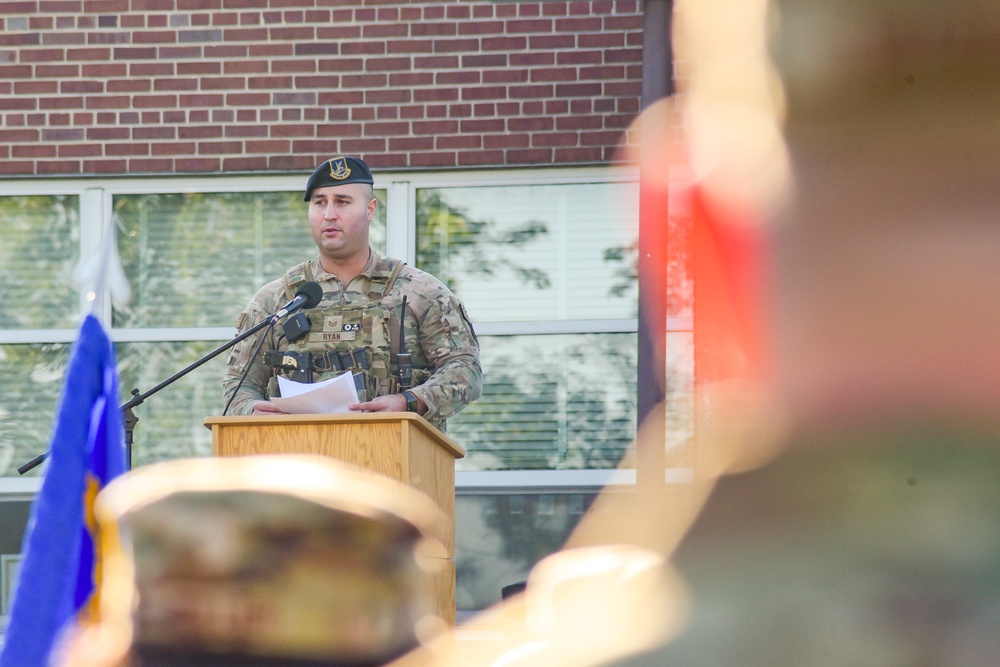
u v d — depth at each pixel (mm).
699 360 1729
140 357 16750
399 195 16672
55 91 17078
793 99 1772
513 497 16109
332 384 9016
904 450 1612
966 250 1671
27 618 5566
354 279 10758
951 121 1722
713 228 1752
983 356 1631
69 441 5977
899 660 1550
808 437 1647
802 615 1577
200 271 16859
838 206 1707
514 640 1760
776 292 1692
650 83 11258
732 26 1804
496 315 16484
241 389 10547
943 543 1580
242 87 16906
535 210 16594
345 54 16812
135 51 17047
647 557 1700
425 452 9070
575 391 16297
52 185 17047
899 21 1749
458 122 16641
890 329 1646
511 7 16656
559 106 16578
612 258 16438
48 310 16906
